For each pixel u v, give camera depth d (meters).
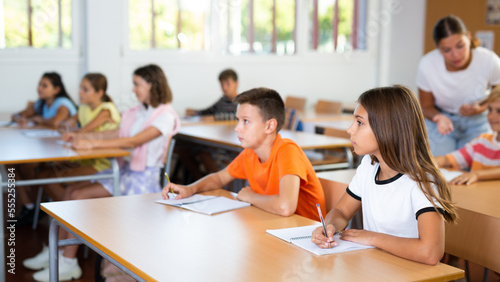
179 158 4.43
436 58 3.17
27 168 3.41
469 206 1.76
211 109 4.73
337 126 3.88
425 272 1.21
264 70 5.72
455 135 3.17
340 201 1.62
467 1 5.49
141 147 2.92
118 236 1.44
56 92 3.98
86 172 3.02
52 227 1.73
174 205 1.79
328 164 3.36
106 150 2.72
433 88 3.21
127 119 3.09
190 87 5.34
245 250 1.34
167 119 2.93
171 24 5.21
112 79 4.91
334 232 1.45
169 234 1.47
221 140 3.27
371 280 1.15
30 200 3.52
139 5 5.04
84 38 4.84
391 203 1.43
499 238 1.58
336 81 6.16
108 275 1.99
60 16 4.76
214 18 5.39
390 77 6.31
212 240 1.42
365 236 1.39
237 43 5.57
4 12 4.59
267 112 1.85
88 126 3.38
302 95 5.98
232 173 2.07
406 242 1.30
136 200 1.87
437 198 1.34
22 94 4.67
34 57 4.66
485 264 1.62
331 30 6.08
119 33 4.89
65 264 2.56
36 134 3.36
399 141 1.38
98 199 1.88
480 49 3.04
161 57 5.16
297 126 4.08
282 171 1.79
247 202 1.83
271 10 5.73
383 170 1.46
